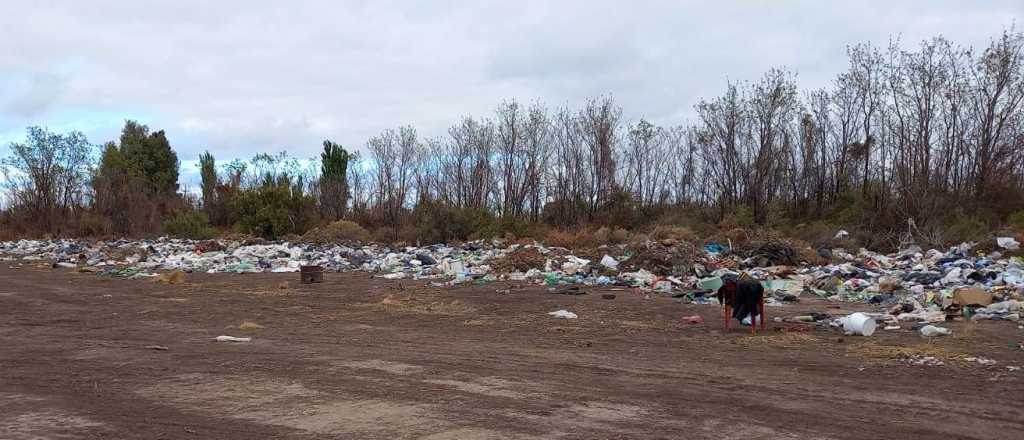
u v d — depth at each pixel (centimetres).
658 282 1964
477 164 4947
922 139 3547
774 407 685
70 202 4978
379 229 4047
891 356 936
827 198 4156
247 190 4488
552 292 1820
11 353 995
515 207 4750
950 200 3222
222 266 2686
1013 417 644
